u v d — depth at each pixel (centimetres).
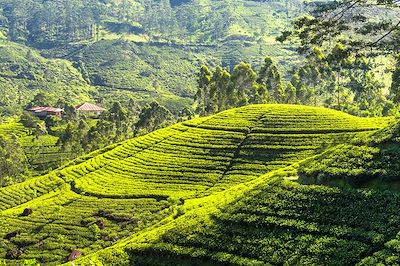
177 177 8100
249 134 8862
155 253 4156
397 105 10831
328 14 4853
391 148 4016
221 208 4416
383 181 3716
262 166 7781
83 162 10256
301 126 8731
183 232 4238
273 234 3719
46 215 7438
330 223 3522
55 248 6319
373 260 2948
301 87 12912
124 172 8850
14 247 6550
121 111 14788
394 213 3278
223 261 3681
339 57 4931
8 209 8444
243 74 13288
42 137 15938
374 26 4712
